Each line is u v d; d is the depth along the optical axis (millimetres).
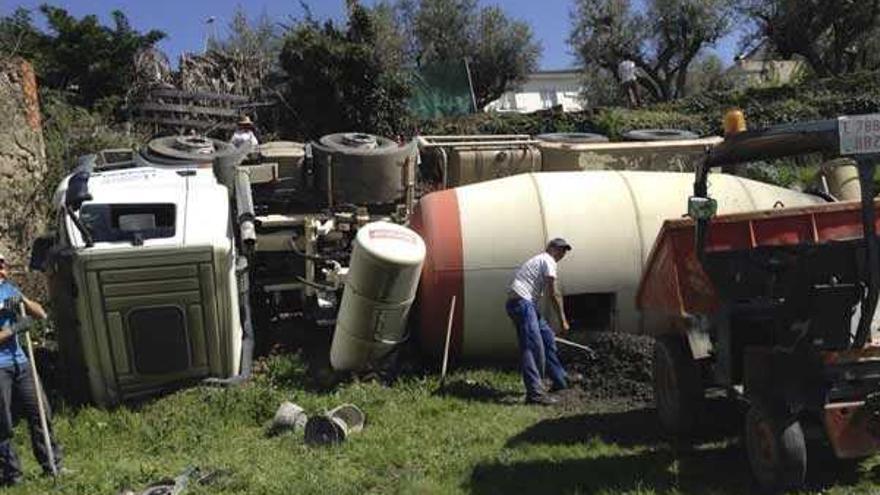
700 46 35094
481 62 38531
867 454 5828
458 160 13945
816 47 32656
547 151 14148
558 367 9141
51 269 9438
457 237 10117
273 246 11492
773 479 5957
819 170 11469
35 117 14195
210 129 20781
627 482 6387
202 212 9633
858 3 30125
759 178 17047
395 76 22062
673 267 7402
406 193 12297
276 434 8281
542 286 9016
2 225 13336
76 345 9508
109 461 7559
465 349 10258
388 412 8602
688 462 6809
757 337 6777
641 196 10531
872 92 24312
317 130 21281
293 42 21469
